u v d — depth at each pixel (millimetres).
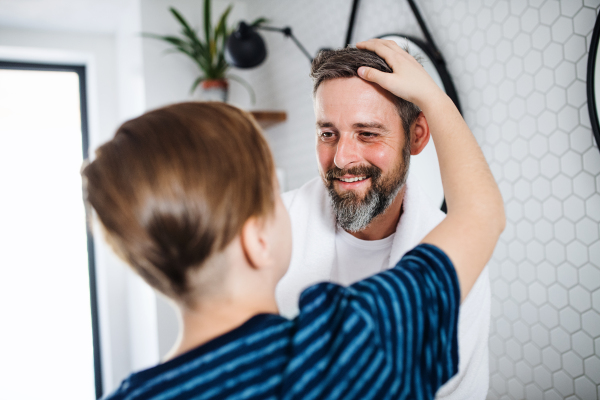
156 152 350
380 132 710
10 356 2523
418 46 1108
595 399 816
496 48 970
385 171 729
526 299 947
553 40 853
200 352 353
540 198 902
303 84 1688
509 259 985
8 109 2553
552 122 865
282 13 1865
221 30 1942
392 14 1239
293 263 846
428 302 367
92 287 2713
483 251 405
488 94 1000
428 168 1079
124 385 360
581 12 804
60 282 2643
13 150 2541
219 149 360
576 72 817
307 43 1670
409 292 365
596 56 757
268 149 407
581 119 813
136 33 2084
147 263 364
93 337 2713
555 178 868
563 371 873
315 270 825
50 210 2617
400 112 722
